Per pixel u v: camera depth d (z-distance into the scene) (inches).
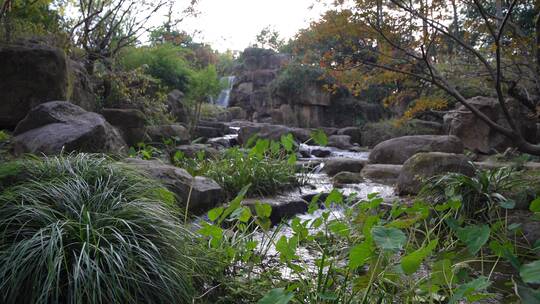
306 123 696.4
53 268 66.8
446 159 214.4
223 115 689.6
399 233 67.0
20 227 78.9
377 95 701.9
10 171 95.9
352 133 582.9
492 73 159.5
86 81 292.5
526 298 61.9
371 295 81.0
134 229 83.4
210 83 467.5
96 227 80.0
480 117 168.6
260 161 216.1
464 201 161.8
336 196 105.7
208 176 198.8
